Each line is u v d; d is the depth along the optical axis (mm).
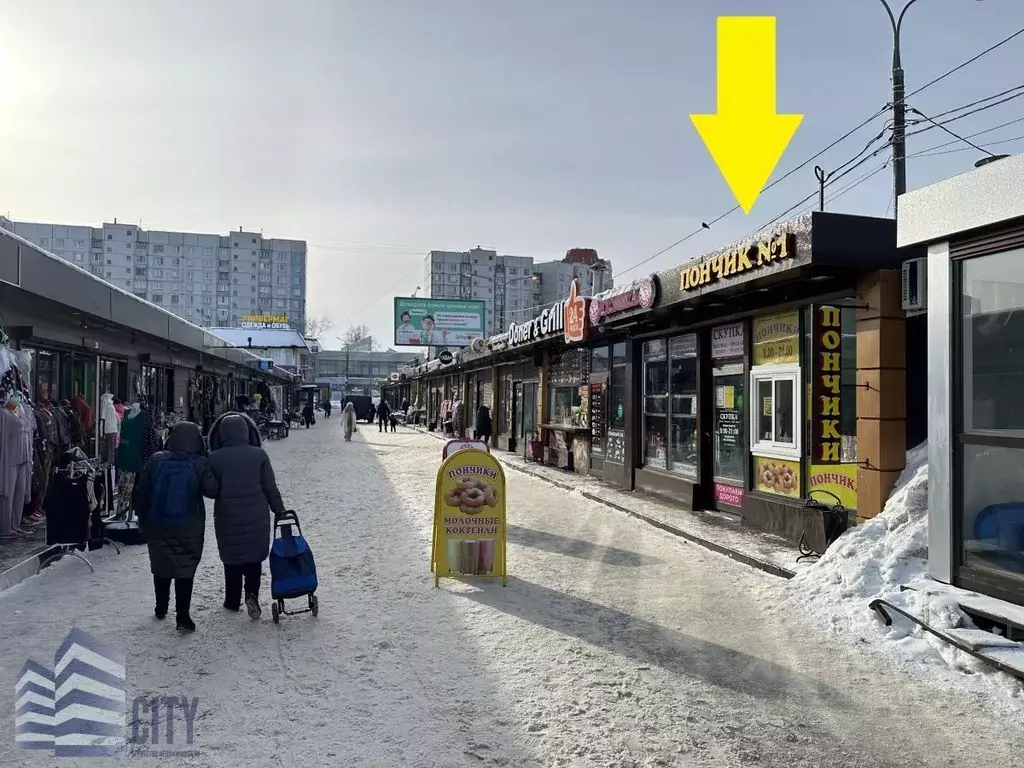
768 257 7945
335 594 6590
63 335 12156
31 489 9461
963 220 5648
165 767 3525
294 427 43469
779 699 4426
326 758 3639
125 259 121688
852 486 8188
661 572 7516
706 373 11234
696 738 3916
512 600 6457
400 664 4891
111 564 7531
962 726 4094
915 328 7766
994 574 5426
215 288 125438
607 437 15133
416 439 31016
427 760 3635
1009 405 5434
